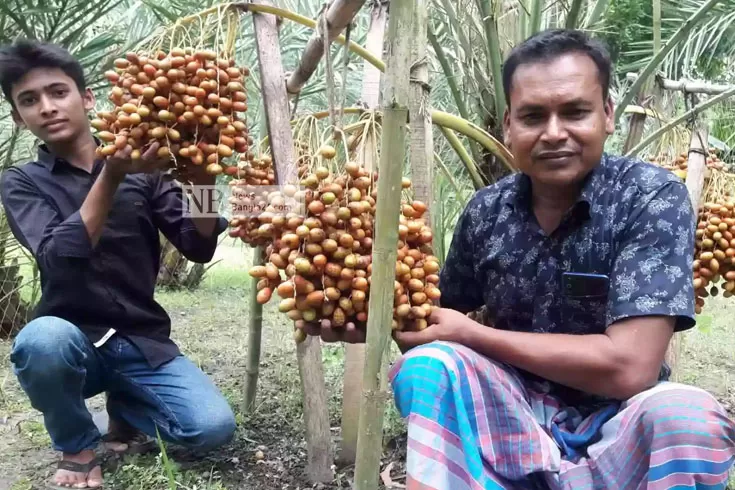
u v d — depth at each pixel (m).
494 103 2.71
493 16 2.51
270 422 2.97
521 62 1.69
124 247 2.56
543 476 1.67
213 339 4.55
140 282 2.62
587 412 1.84
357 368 2.49
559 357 1.61
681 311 1.61
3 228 4.61
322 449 2.39
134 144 1.81
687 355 4.23
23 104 2.42
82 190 2.52
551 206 1.86
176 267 6.83
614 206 1.77
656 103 2.93
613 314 1.66
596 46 1.69
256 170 1.95
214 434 2.48
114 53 4.11
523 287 1.91
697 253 2.39
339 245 1.53
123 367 2.62
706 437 1.46
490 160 2.71
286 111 1.92
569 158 1.68
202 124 1.79
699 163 2.44
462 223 2.08
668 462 1.48
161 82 1.75
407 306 1.59
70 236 2.20
